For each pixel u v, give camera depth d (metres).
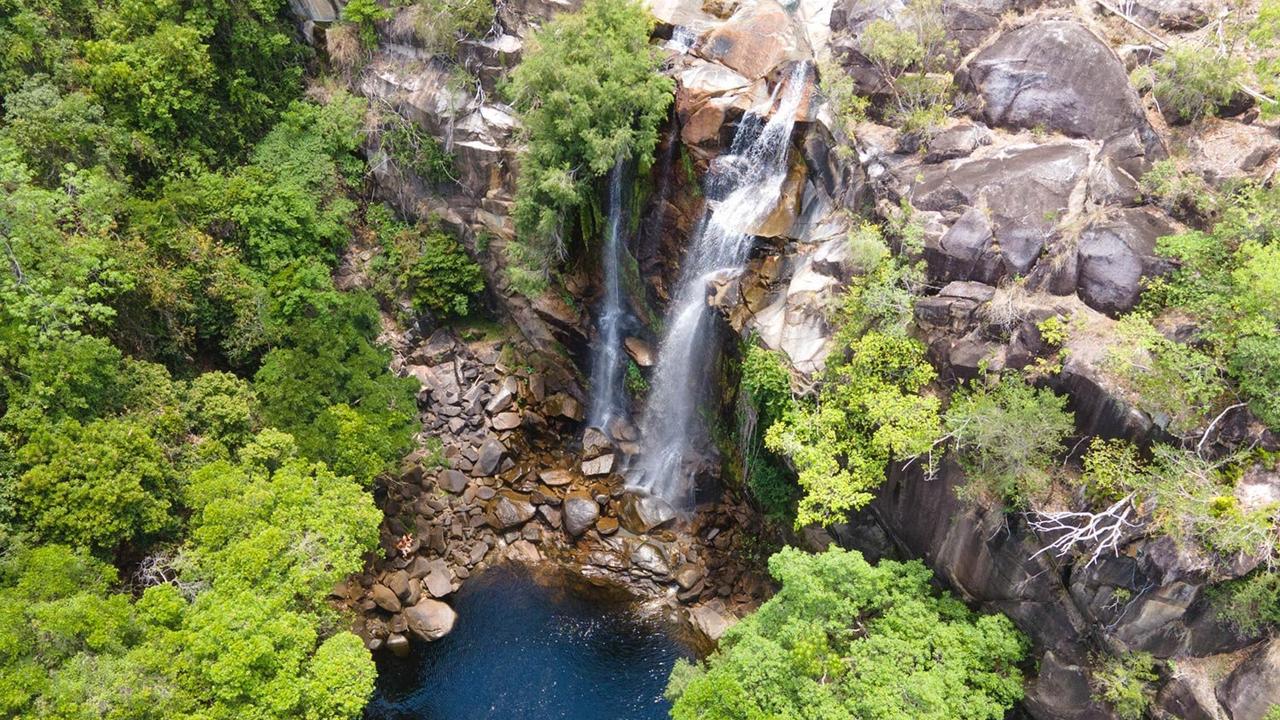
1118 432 19.77
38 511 21.66
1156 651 19.16
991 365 21.73
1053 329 20.80
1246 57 23.52
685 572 31.22
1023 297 22.03
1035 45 25.16
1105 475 19.34
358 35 37.25
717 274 30.78
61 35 31.89
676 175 31.20
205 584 22.25
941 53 27.02
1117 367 19.61
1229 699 18.03
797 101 28.66
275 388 28.41
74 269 25.12
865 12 28.73
